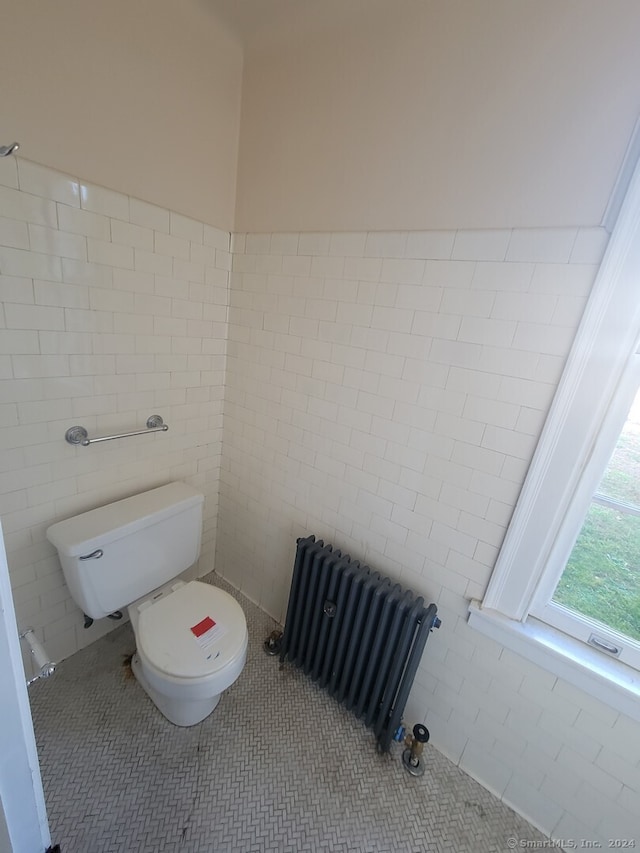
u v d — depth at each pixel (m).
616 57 0.75
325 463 1.43
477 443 1.08
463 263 1.01
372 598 1.24
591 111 0.79
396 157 1.06
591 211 0.83
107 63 1.02
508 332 0.97
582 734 1.05
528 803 1.19
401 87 1.01
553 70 0.81
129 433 1.36
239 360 1.61
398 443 1.23
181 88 1.19
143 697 1.39
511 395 1.00
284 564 1.69
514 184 0.91
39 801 0.58
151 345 1.38
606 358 0.86
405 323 1.13
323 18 1.09
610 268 0.82
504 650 1.15
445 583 1.23
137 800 1.12
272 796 1.17
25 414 1.12
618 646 1.00
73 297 1.13
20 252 1.00
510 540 1.07
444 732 1.34
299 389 1.44
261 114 1.31
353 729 1.39
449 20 0.91
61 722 1.29
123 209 1.17
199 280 1.45
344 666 1.35
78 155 1.03
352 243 1.19
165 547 1.46
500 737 1.21
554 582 1.07
